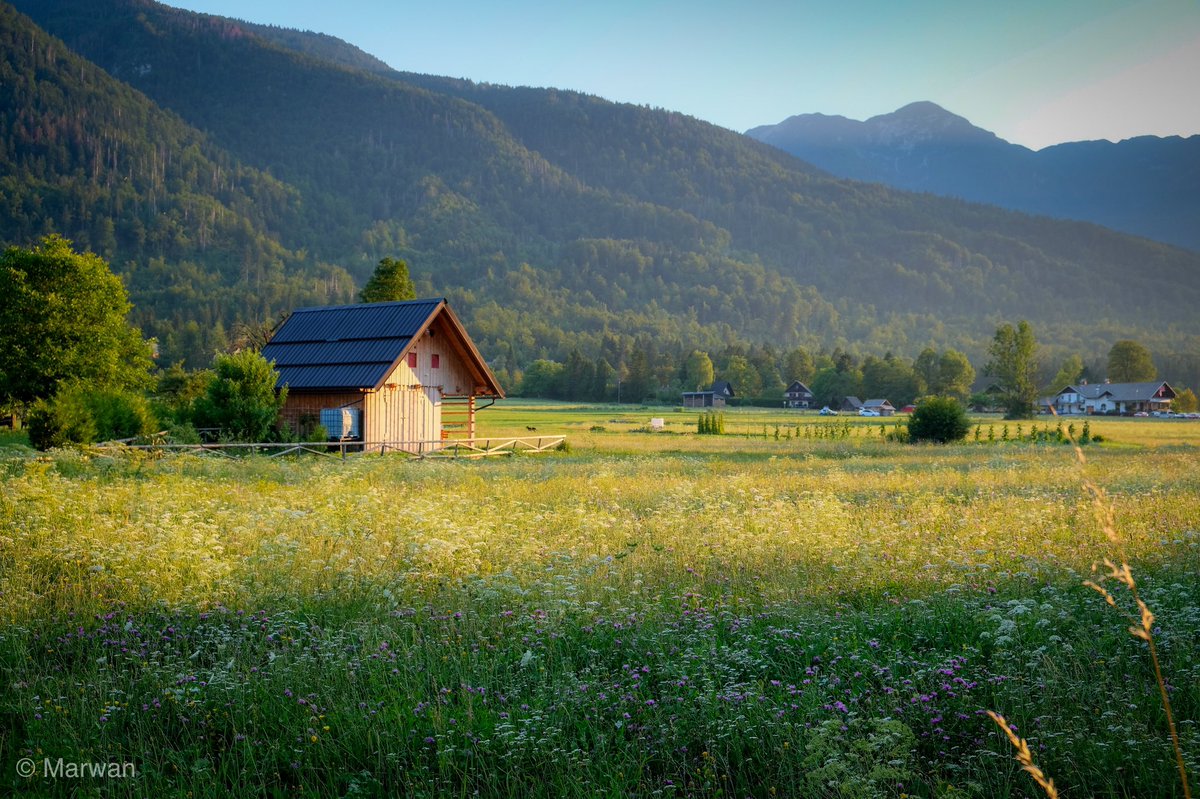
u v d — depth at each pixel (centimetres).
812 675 739
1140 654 771
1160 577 1020
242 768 632
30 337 4531
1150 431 7331
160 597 949
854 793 551
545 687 712
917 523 1481
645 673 762
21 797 584
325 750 644
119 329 4897
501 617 888
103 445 2616
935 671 725
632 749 638
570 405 16262
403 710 687
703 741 656
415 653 795
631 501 1912
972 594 959
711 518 1508
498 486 2134
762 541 1246
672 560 1180
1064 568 1058
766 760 620
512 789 588
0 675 761
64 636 853
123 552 1047
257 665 773
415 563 1107
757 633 848
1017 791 584
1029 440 5475
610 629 860
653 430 7406
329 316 4153
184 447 2753
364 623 866
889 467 3050
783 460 3322
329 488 1862
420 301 4012
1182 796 551
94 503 1459
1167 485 2138
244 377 3303
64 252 4653
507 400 17500
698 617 874
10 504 1381
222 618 895
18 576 997
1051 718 643
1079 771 587
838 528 1342
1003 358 10275
